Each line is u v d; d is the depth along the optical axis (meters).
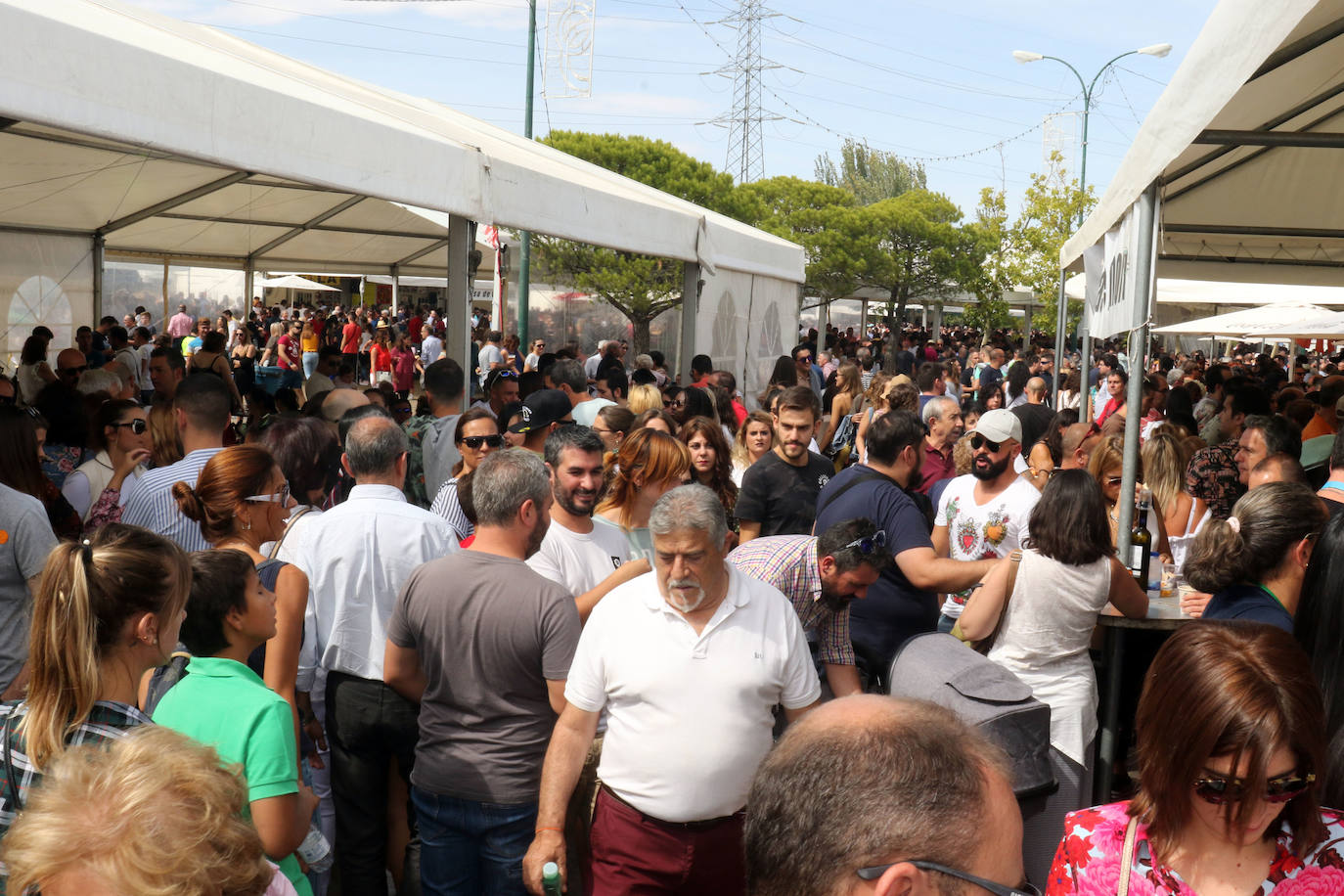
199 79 4.31
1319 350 34.44
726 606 2.86
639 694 2.84
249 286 15.40
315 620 3.58
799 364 13.53
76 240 12.19
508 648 3.13
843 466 8.83
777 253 15.55
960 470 6.54
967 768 1.18
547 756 2.95
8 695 3.24
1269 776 1.71
